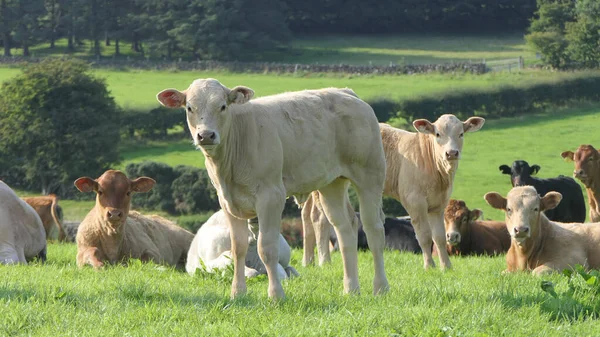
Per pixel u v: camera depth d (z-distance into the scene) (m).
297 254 17.48
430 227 14.81
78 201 55.19
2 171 59.19
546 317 8.09
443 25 116.81
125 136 62.78
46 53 104.44
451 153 14.30
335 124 9.90
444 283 10.73
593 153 19.88
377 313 8.12
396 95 64.50
